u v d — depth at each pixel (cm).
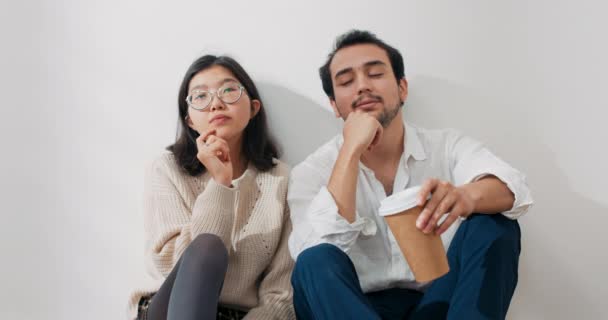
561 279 141
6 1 147
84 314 141
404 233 91
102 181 145
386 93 122
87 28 147
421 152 126
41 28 147
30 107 145
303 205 120
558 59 145
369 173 125
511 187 99
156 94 147
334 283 89
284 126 147
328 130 147
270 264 128
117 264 142
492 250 92
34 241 142
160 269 117
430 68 147
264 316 115
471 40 147
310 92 147
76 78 147
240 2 148
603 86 143
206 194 113
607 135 142
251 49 148
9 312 140
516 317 141
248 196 131
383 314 116
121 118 146
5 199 142
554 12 146
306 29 148
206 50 148
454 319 88
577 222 142
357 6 148
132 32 147
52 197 143
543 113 144
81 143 145
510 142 144
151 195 125
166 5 148
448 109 146
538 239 142
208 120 126
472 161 115
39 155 144
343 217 104
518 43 146
